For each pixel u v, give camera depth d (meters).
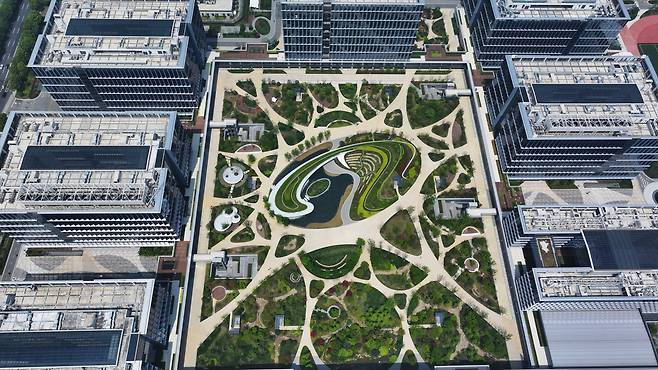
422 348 165.75
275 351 165.25
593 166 193.50
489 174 199.62
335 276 178.12
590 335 163.50
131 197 156.62
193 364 162.88
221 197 194.25
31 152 161.38
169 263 180.00
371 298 174.50
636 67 193.25
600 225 169.75
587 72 190.75
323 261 181.75
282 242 185.25
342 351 162.62
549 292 157.88
